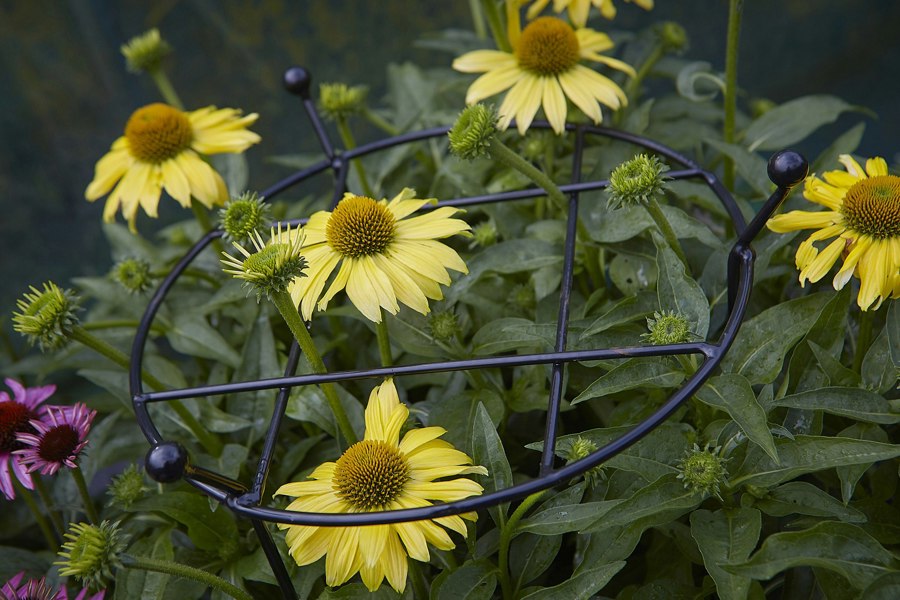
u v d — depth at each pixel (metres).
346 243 1.01
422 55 2.04
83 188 2.01
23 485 1.06
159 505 1.05
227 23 1.99
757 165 1.16
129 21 1.97
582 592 0.97
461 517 0.96
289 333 1.20
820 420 1.00
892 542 0.99
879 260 0.99
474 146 1.02
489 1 1.20
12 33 1.91
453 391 1.09
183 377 1.16
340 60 2.03
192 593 1.05
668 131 1.26
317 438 1.11
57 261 1.96
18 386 1.12
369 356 1.16
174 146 1.17
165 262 1.27
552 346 1.07
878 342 1.02
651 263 1.10
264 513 0.93
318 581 1.05
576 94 1.13
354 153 1.16
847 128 2.23
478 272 1.10
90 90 1.99
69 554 0.96
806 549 0.94
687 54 2.10
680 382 0.99
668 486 0.97
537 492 0.92
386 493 0.96
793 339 1.00
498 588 1.03
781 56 2.19
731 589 0.93
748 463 0.99
